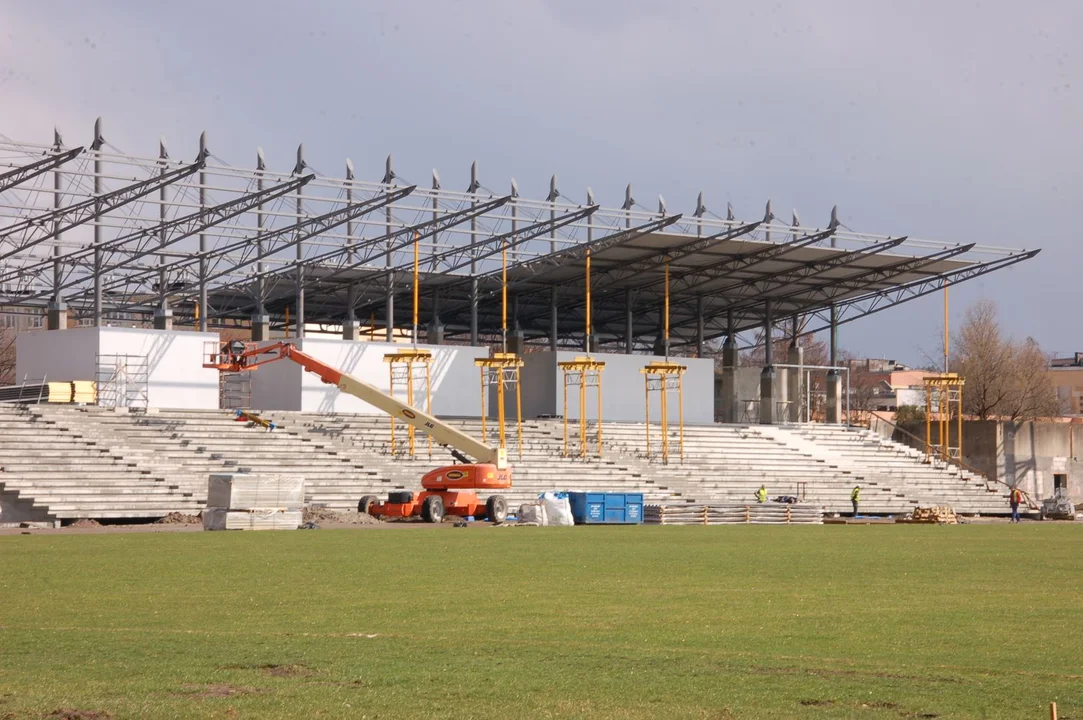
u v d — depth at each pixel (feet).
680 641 53.72
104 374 217.15
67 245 217.97
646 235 239.50
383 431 229.25
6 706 38.37
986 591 76.84
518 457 235.81
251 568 90.07
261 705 38.83
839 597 72.43
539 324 346.33
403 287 287.89
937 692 41.88
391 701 39.68
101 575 83.71
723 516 205.46
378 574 85.61
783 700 40.40
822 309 320.50
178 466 189.78
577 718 37.50
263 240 231.50
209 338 228.02
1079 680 44.34
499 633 55.93
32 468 174.60
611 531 159.02
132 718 36.96
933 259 265.54
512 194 234.58
